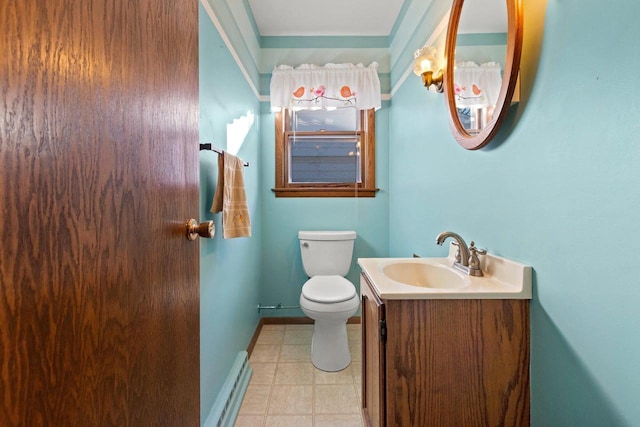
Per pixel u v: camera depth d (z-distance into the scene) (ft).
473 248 3.42
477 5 3.59
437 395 2.86
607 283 2.01
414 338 2.85
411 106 6.16
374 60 7.88
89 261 1.43
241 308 5.84
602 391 2.05
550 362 2.53
